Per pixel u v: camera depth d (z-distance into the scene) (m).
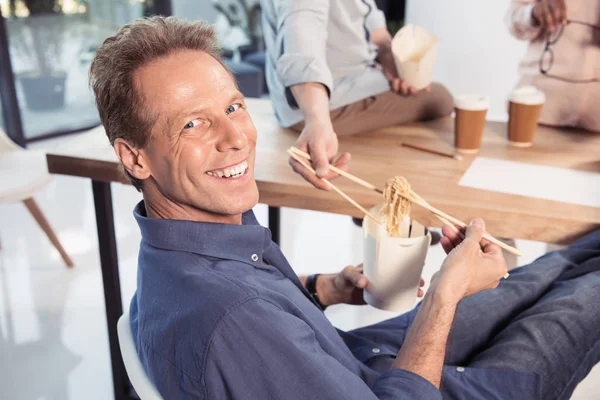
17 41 4.15
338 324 2.33
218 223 0.97
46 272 2.73
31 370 2.12
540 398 1.14
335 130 1.83
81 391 2.02
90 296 2.55
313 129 1.47
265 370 0.83
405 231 1.25
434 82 2.08
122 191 3.62
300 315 0.96
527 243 2.90
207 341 0.81
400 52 1.89
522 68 2.06
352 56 1.97
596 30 1.84
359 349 1.26
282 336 0.84
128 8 4.61
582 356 1.24
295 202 1.50
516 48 4.19
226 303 0.83
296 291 1.09
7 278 2.69
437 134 1.87
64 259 2.76
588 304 1.27
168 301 0.89
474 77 4.45
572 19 1.88
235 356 0.82
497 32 4.24
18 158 2.75
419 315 0.99
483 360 1.21
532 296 1.40
